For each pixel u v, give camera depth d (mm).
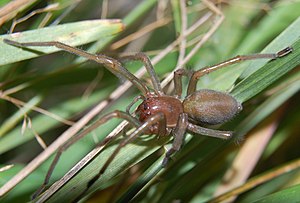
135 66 147
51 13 135
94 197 137
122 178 134
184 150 134
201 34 148
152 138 130
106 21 132
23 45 130
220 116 133
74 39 132
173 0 147
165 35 155
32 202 125
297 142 145
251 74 128
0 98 139
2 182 130
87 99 145
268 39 146
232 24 150
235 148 139
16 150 146
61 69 140
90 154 126
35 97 142
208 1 145
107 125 140
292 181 139
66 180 124
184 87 144
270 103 139
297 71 137
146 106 135
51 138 148
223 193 135
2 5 133
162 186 136
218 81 136
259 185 139
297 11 146
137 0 159
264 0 150
